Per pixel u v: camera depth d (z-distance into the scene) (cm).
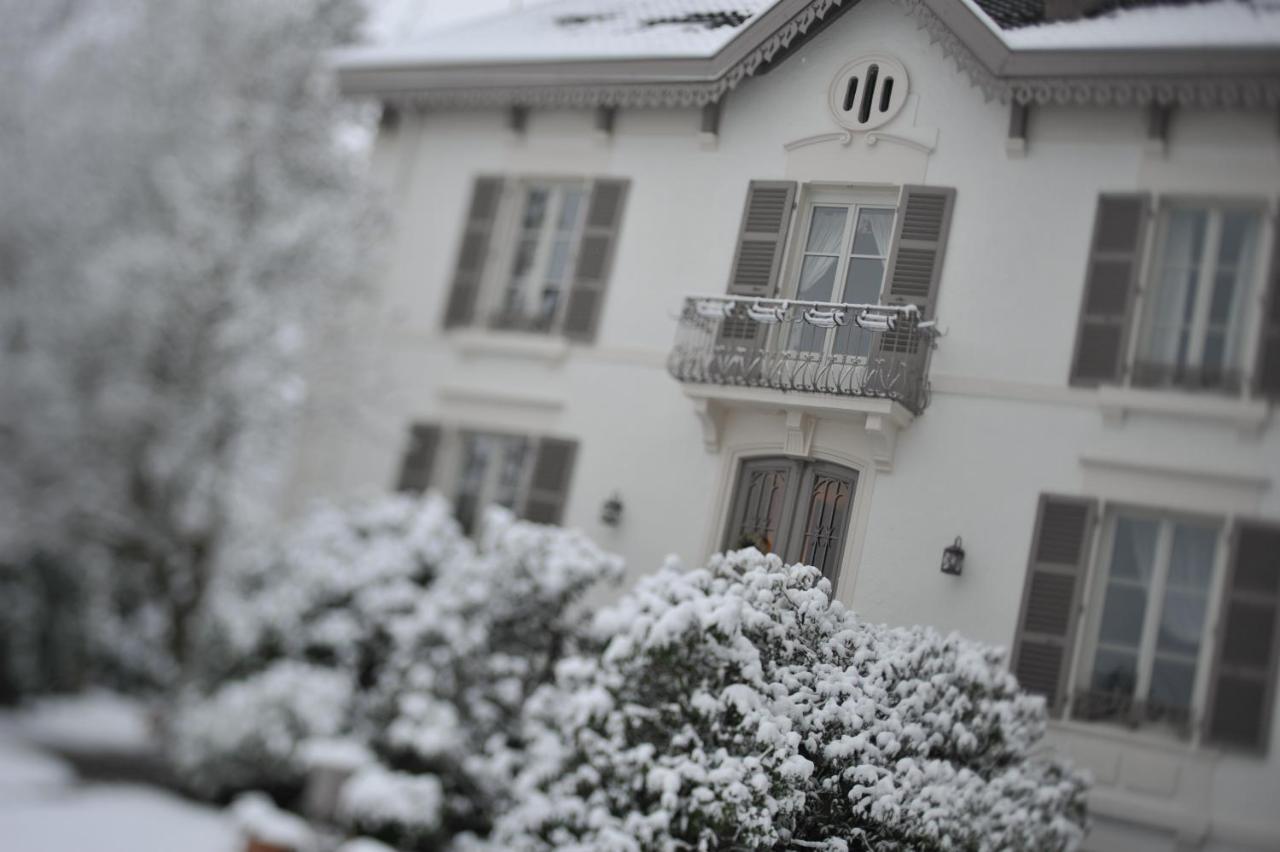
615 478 1021
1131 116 916
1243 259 873
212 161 1281
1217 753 783
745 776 674
